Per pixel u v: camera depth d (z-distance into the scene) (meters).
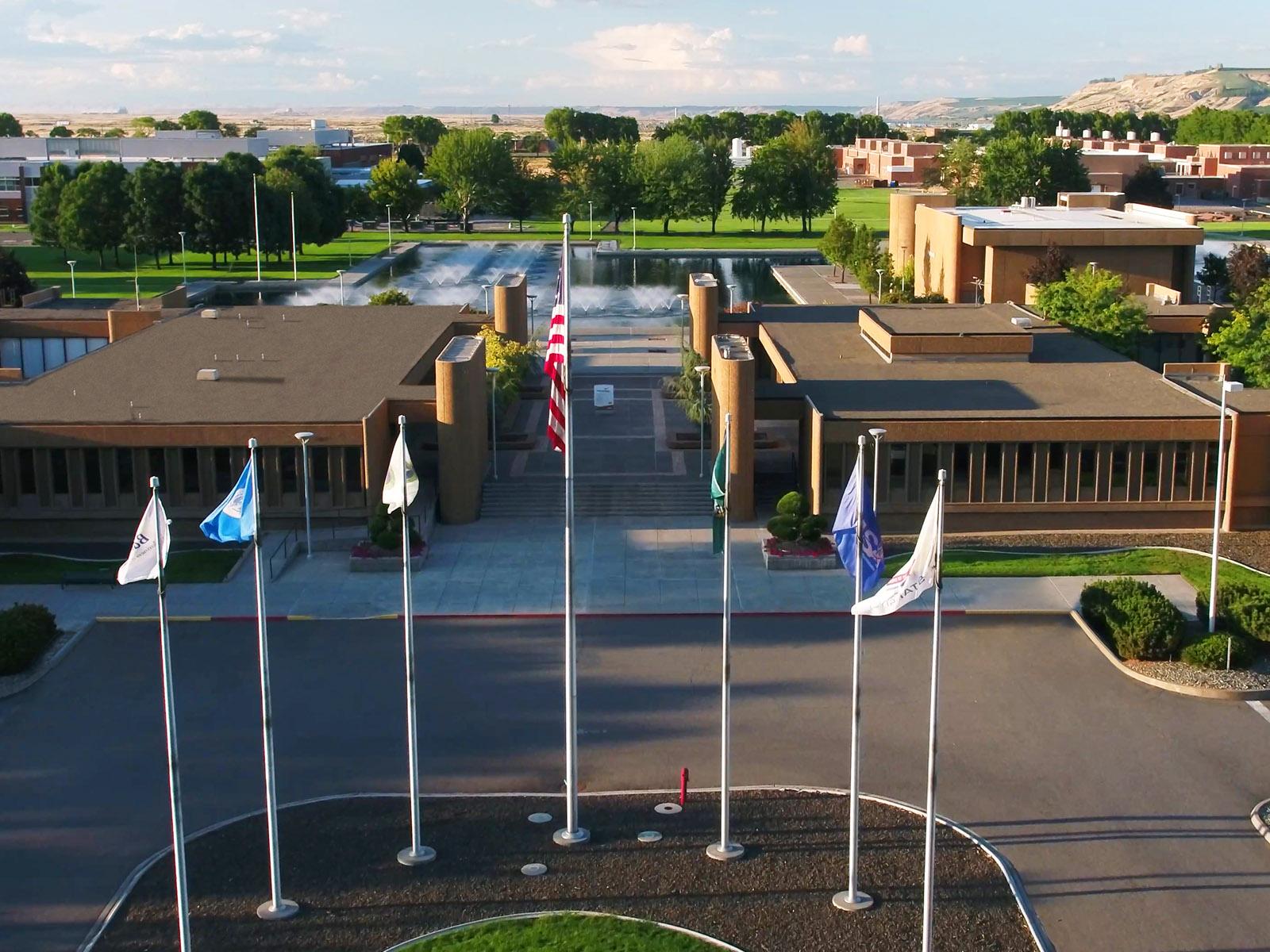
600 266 176.75
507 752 41.75
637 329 121.31
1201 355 93.69
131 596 54.97
